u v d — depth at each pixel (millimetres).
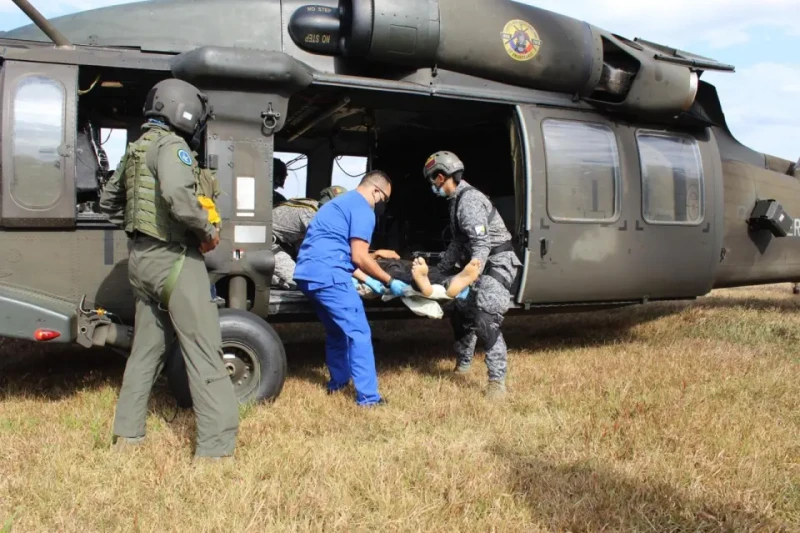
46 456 3193
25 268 4062
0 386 4641
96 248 4203
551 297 5348
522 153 5203
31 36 4574
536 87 5324
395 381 4785
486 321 4309
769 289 11445
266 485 2830
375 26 4594
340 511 2656
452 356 5840
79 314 3986
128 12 4598
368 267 4156
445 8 4816
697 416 3758
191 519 2582
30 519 2590
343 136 6863
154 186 3150
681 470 3053
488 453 3305
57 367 5266
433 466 3098
